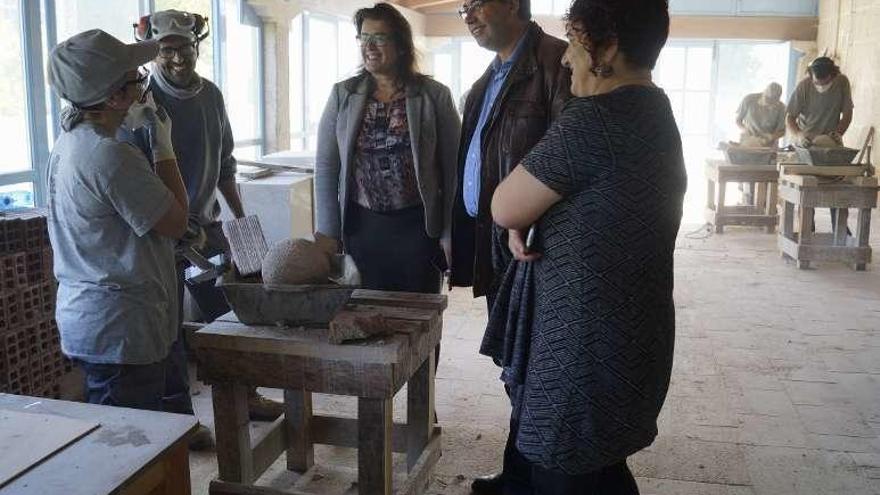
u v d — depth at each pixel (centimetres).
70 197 202
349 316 204
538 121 222
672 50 1322
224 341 202
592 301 156
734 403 350
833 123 702
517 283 176
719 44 1310
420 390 242
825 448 306
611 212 153
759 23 1260
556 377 161
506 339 179
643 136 152
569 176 154
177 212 211
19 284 293
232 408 214
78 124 203
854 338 446
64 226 207
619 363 157
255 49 672
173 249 226
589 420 159
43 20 361
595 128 152
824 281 581
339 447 297
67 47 195
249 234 217
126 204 199
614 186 152
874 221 833
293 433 271
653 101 155
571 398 159
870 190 601
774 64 1308
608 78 159
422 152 266
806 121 708
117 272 206
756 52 1310
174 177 230
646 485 275
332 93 278
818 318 485
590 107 153
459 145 254
